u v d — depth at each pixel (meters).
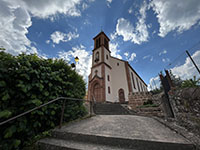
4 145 1.78
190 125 2.40
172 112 3.57
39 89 2.49
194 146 1.78
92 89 15.28
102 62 16.39
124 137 2.21
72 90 3.99
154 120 4.21
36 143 2.31
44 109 2.54
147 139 2.08
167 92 3.88
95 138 2.37
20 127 2.04
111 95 15.16
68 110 3.60
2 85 1.88
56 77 3.11
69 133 2.62
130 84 15.20
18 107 2.23
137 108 6.56
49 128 3.00
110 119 4.46
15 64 2.23
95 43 20.66
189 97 2.48
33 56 2.92
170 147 1.87
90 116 5.00
